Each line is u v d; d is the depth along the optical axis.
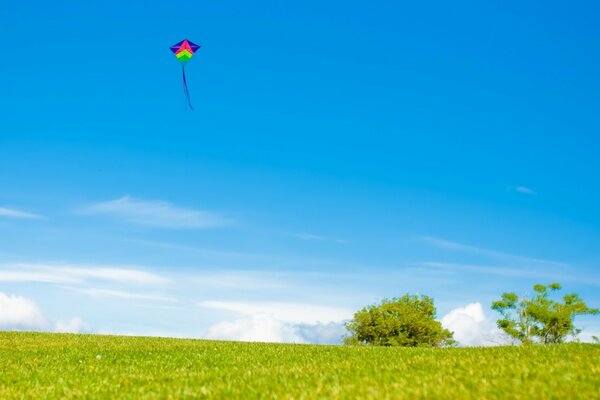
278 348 23.22
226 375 15.12
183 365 18.02
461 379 12.31
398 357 17.78
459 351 18.88
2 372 17.39
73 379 15.58
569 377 11.69
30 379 15.94
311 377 13.63
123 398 12.55
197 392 12.51
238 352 21.48
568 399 9.89
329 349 22.17
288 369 15.69
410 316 62.84
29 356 21.97
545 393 10.38
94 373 16.75
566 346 17.59
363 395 11.02
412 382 12.16
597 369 12.50
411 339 63.34
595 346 17.25
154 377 15.48
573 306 52.72
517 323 54.47
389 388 11.52
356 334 65.56
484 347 20.11
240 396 11.78
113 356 21.12
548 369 12.83
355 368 14.99
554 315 52.06
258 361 18.27
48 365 18.98
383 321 63.25
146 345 26.39
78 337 31.53
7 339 29.92
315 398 11.01
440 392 10.86
